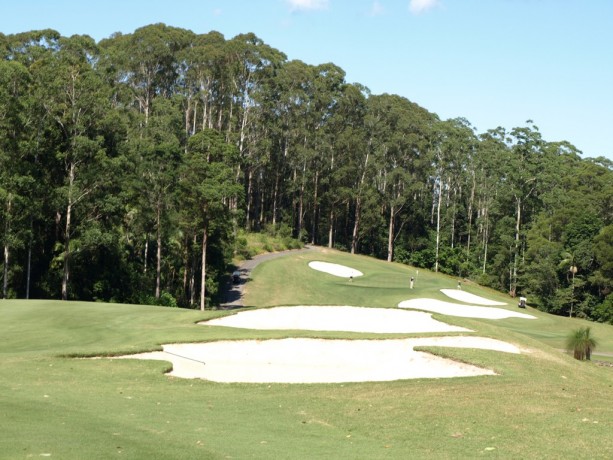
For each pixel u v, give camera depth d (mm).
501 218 106625
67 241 53312
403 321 32656
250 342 26344
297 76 102375
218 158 71312
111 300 56875
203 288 59906
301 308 34656
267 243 91000
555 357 25469
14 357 22641
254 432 14016
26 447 11609
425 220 116188
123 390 18766
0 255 54375
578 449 12875
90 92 55250
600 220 87312
